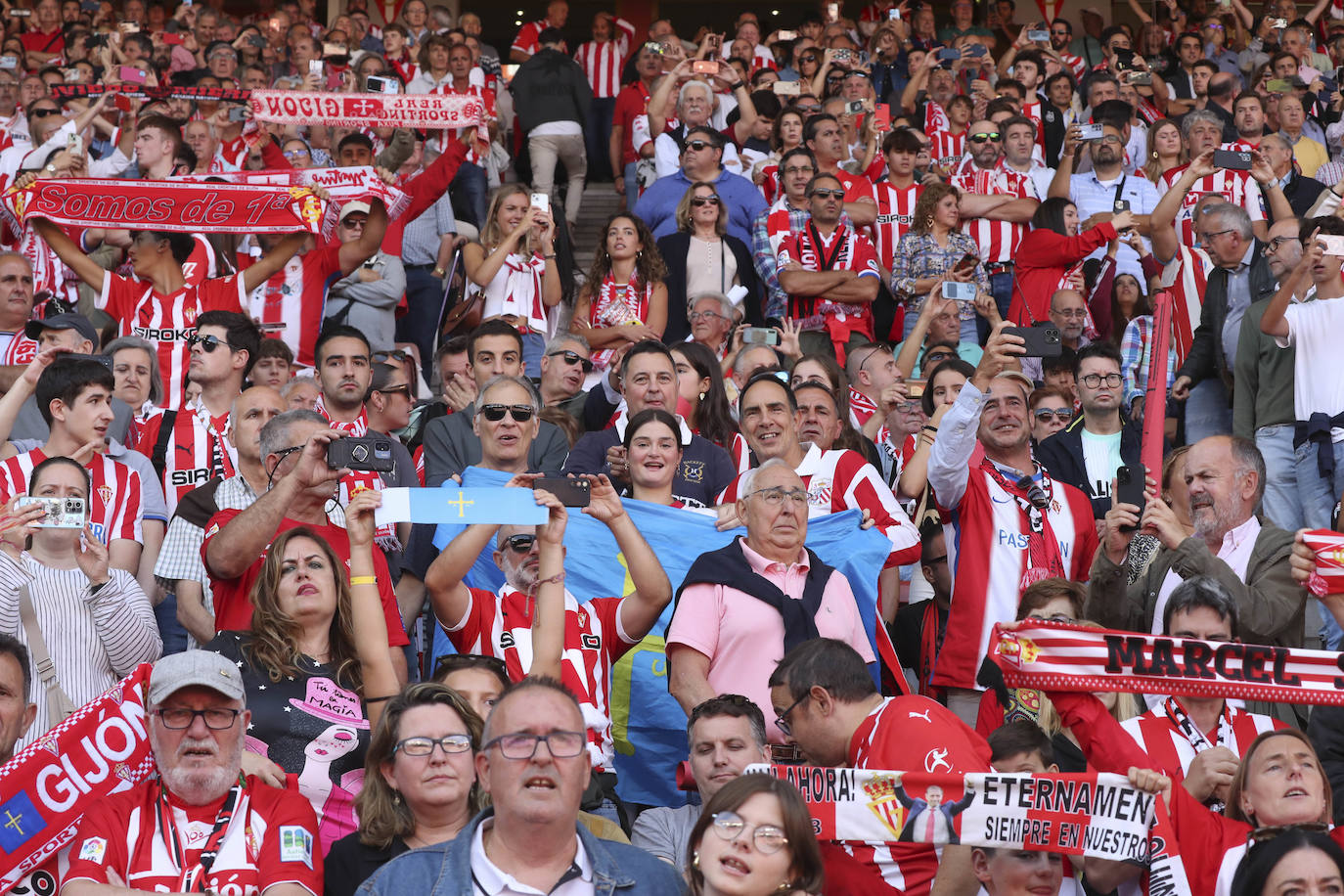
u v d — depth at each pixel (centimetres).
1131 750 533
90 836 516
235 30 1912
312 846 531
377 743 541
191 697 528
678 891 488
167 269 1041
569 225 1611
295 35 1786
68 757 538
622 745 724
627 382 849
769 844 463
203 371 861
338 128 1439
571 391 978
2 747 560
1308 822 514
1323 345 930
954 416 762
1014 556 776
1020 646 541
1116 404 941
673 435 778
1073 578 798
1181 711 596
